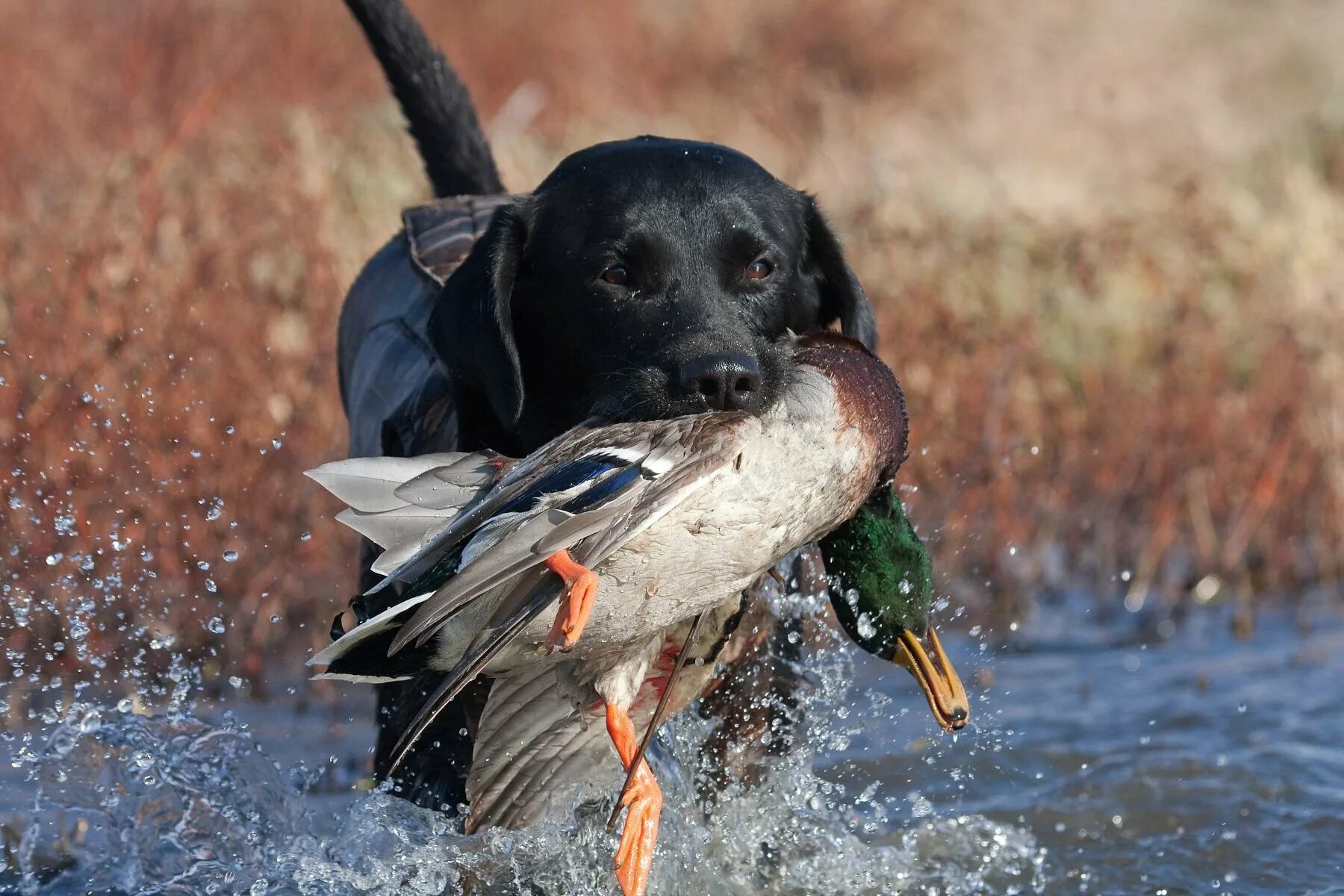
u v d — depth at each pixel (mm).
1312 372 29828
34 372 24406
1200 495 28344
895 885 17562
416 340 17844
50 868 17344
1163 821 18953
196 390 25016
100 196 28453
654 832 12500
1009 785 20141
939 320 29938
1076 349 31906
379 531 12133
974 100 53219
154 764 18125
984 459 27531
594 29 52000
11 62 37500
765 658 16375
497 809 15133
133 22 41438
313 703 22938
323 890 16328
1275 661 24422
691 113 48469
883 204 34844
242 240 27531
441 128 22375
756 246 14836
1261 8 68562
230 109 38156
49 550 23000
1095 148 47219
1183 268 33750
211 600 23484
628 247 14531
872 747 21375
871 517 14172
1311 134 45688
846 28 55469
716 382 12594
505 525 11234
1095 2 64812
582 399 14992
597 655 12719
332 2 46625
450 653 12734
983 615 26125
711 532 11680
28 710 21672
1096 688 23406
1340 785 19672
